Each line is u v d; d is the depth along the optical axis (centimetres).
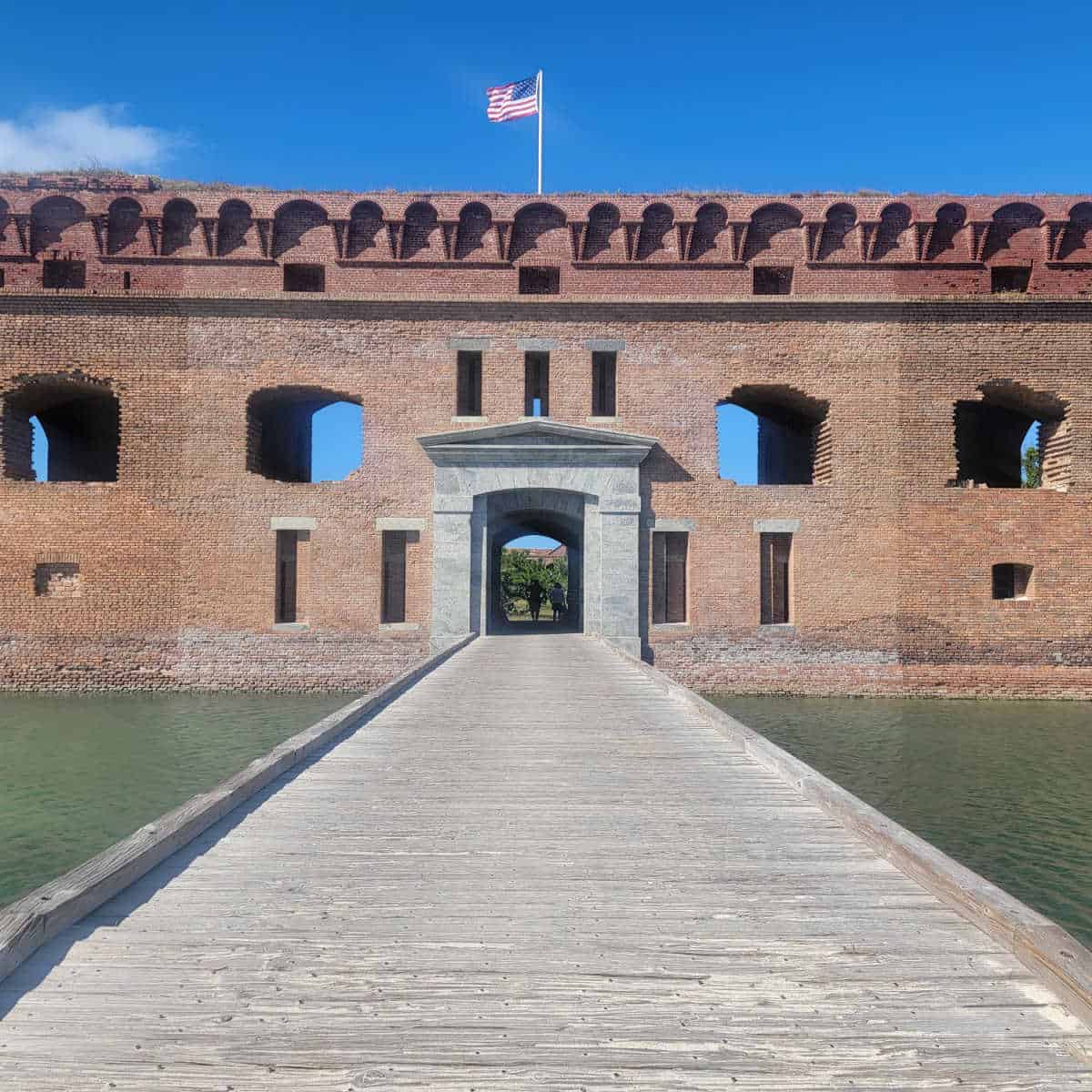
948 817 1172
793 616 2258
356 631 2242
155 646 2214
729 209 2334
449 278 2345
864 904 471
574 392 2294
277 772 749
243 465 2255
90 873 468
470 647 2005
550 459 2266
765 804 675
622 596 2239
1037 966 382
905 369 2278
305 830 601
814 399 2294
